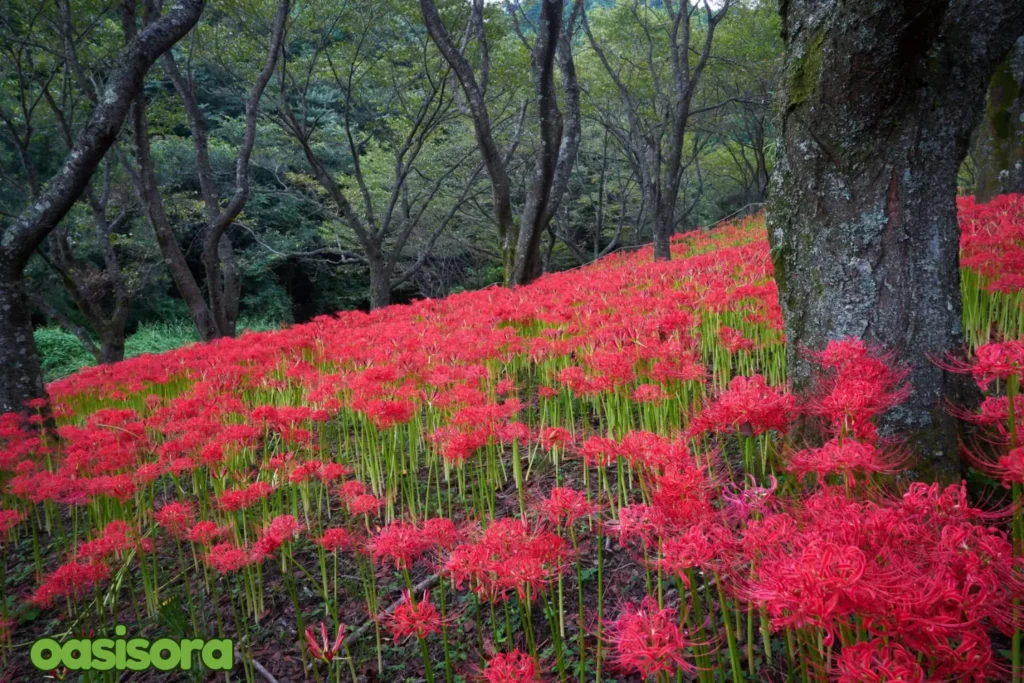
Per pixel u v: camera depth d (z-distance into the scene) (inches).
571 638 109.1
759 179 930.7
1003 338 173.0
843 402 78.0
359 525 159.0
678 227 1159.6
